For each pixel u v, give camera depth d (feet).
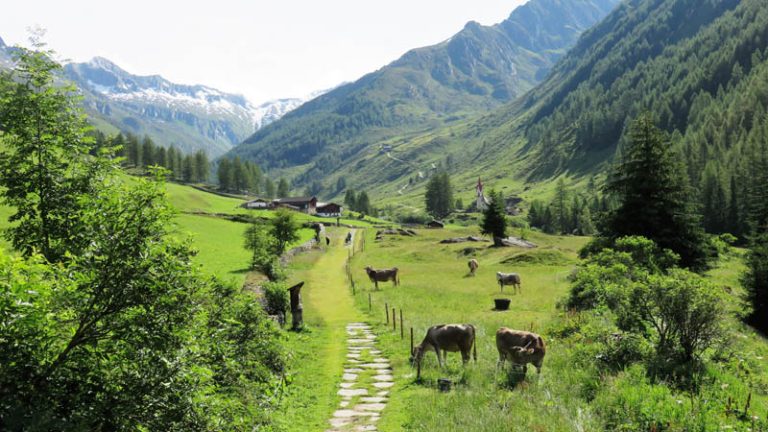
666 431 38.88
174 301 26.78
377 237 343.67
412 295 133.59
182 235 29.84
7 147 38.81
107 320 25.38
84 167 37.73
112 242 25.57
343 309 120.47
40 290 21.71
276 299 89.30
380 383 59.67
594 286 88.38
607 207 496.64
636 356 56.18
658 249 114.11
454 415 43.91
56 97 39.50
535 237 327.26
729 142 517.55
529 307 108.27
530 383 52.60
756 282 98.78
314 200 613.11
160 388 25.63
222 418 28.84
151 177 28.86
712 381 49.70
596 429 39.81
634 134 133.49
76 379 24.44
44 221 36.45
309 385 58.29
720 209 363.35
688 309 54.13
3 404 21.35
